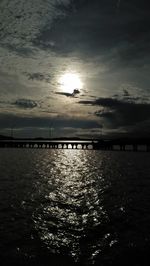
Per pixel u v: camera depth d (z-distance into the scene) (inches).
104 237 649.0
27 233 661.9
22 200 1018.7
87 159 3713.1
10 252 556.1
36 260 526.6
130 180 1649.9
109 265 512.1
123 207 938.1
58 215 826.8
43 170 2182.6
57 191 1240.8
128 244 606.2
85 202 1013.8
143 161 3275.1
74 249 578.2
